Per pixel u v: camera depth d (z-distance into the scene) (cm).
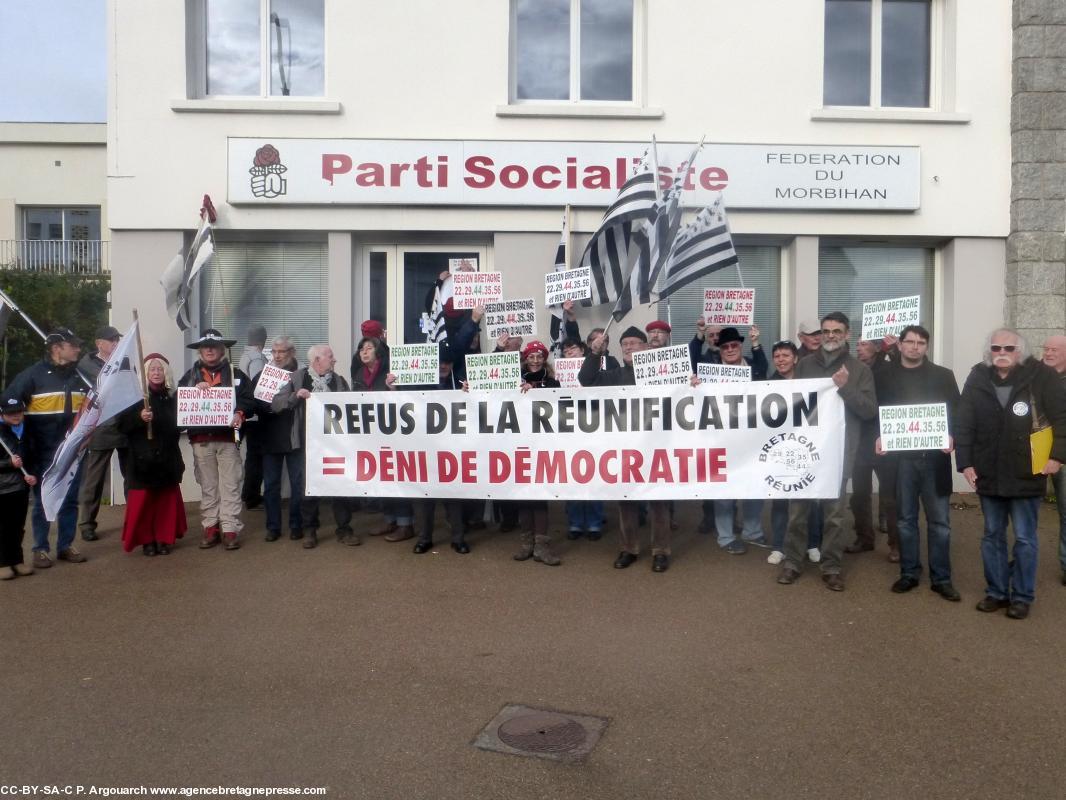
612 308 1016
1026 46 1012
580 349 890
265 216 1009
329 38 1005
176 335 1009
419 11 1006
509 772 427
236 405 809
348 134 1009
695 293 1053
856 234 1031
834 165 1017
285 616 641
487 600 671
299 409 837
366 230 1014
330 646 585
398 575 734
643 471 738
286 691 517
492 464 767
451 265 964
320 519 937
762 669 545
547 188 1006
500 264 1018
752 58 1016
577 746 451
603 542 834
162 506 805
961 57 1027
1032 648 576
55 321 2195
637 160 1009
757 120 1017
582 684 525
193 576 738
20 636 607
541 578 723
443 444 776
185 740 459
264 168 999
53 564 777
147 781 419
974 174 1029
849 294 1062
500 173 1004
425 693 513
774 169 1013
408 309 1050
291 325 1050
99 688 523
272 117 1002
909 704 497
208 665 555
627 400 741
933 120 1022
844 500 698
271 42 1031
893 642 587
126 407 761
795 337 1034
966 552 796
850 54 1055
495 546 820
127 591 700
